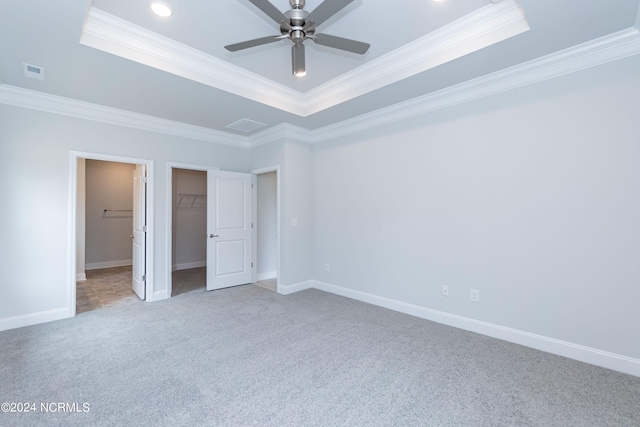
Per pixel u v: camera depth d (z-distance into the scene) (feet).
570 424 5.61
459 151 10.16
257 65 10.00
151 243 13.21
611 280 7.51
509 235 9.10
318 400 6.32
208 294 14.39
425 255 11.08
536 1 6.07
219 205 15.35
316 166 15.33
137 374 7.29
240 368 7.59
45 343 8.94
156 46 8.50
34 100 10.33
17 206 10.16
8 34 6.99
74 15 6.44
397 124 11.92
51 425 5.54
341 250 14.15
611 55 7.41
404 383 6.93
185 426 5.55
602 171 7.61
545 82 8.43
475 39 7.82
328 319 11.01
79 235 17.16
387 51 9.21
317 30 8.12
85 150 11.43
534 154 8.63
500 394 6.50
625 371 7.31
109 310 11.98
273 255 18.37
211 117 12.96
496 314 9.37
